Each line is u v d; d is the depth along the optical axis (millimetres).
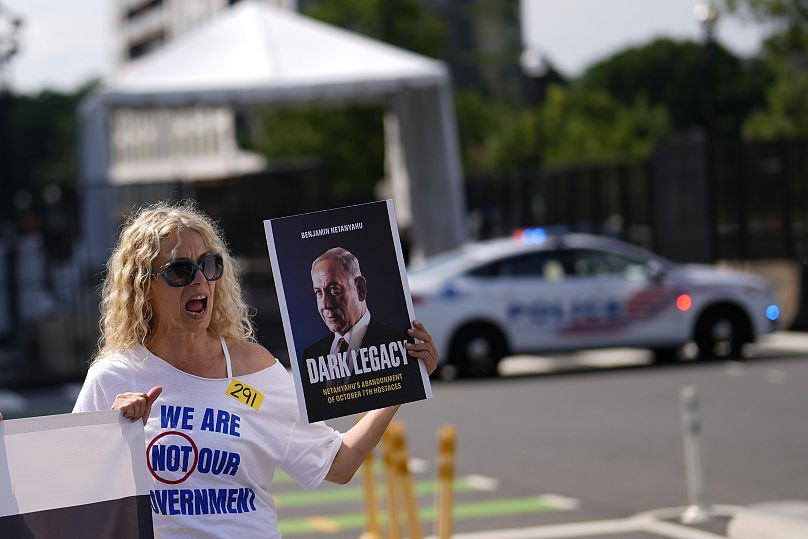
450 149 24250
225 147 88188
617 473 11609
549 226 33625
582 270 19078
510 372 19672
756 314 19406
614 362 20484
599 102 77812
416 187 25094
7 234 25406
